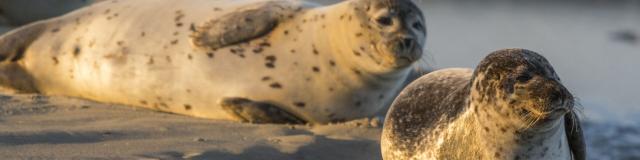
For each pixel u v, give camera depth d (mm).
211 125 12117
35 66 13820
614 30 46438
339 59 12734
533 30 46281
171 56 13117
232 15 13195
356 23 12523
